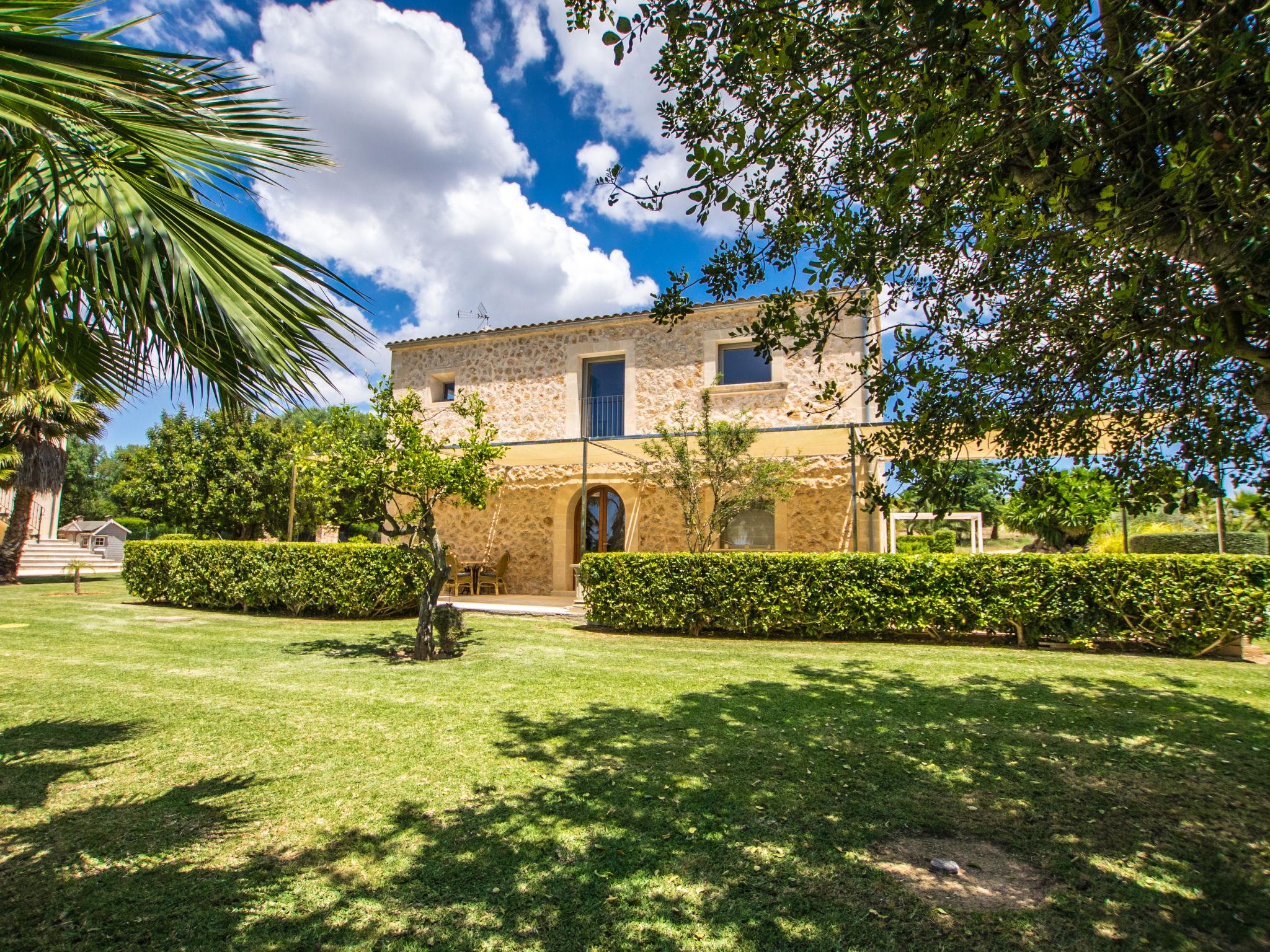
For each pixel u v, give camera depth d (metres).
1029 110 2.41
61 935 2.64
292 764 4.62
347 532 26.05
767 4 2.60
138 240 2.62
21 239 2.76
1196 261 2.57
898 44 2.38
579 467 16.08
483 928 2.71
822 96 2.72
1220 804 3.96
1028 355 3.75
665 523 15.03
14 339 3.47
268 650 9.19
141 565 14.48
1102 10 2.36
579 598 12.41
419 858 3.30
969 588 9.56
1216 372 3.49
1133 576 8.85
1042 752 4.89
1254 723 5.61
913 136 2.42
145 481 22.78
